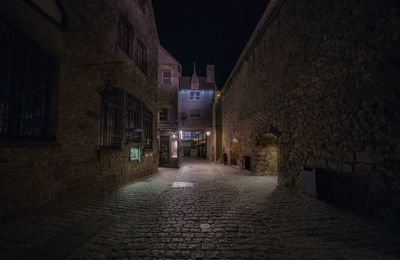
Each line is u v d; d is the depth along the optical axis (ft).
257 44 33.53
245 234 10.41
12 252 8.33
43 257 8.00
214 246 9.12
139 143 30.22
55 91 14.62
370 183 12.59
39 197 13.08
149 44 35.91
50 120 14.39
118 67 24.08
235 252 8.59
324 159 16.97
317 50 17.74
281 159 24.68
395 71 10.97
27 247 8.79
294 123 21.68
